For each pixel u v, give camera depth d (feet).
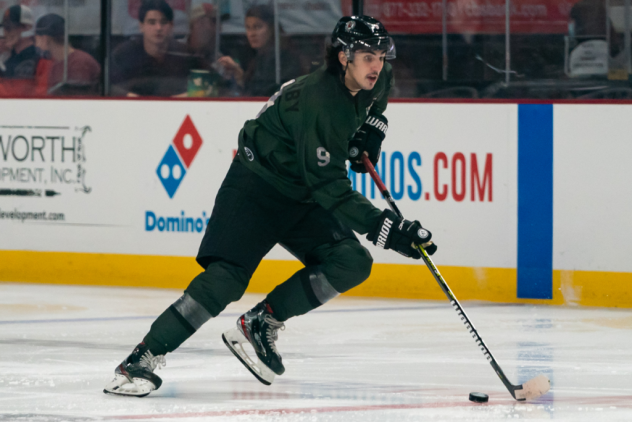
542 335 50.11
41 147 68.13
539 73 59.52
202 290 35.86
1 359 44.73
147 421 33.83
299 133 34.04
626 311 57.06
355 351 46.55
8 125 68.59
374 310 57.72
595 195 58.34
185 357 45.27
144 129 66.13
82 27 67.00
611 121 57.82
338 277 36.19
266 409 35.47
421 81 61.52
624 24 57.88
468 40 60.39
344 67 33.45
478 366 43.19
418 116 61.36
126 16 66.08
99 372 42.01
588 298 58.85
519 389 35.60
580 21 58.54
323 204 34.73
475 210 60.59
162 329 36.47
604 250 58.39
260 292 64.28
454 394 37.91
